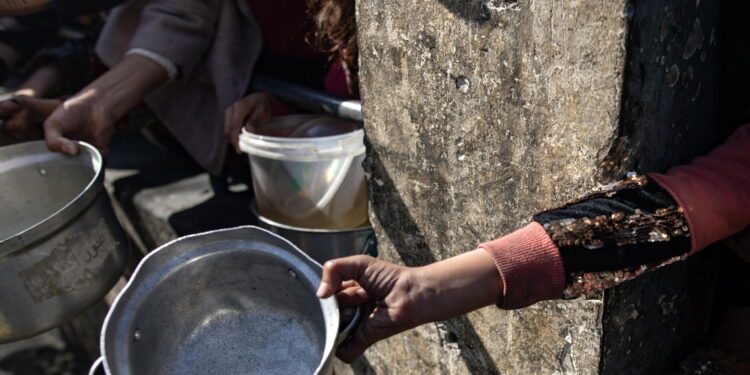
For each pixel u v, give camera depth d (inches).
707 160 35.4
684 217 32.9
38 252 51.9
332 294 35.4
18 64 108.0
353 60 64.6
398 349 58.0
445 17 40.7
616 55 32.3
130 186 89.4
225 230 38.4
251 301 40.3
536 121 37.7
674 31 33.9
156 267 36.9
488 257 34.7
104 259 58.7
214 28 82.1
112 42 87.5
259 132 72.1
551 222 34.5
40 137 80.6
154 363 36.7
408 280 35.4
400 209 50.9
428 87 44.0
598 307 38.1
